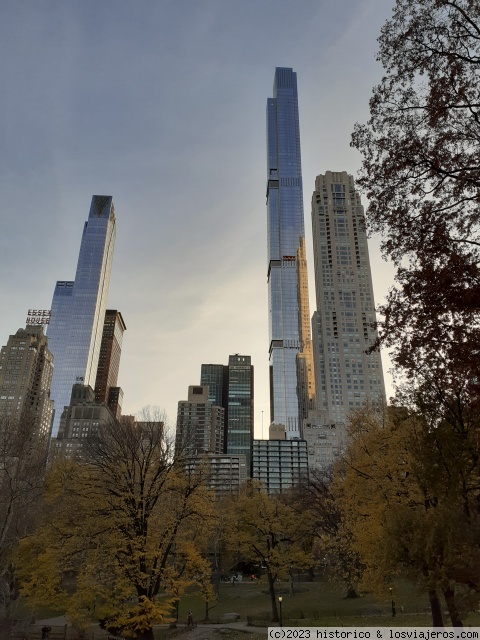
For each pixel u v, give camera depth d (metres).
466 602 14.41
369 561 21.05
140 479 25.31
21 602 37.38
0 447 36.75
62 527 23.62
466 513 16.42
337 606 38.00
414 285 11.99
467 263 11.27
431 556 14.98
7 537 36.00
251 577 73.12
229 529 42.41
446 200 12.55
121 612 21.28
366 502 24.44
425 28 12.42
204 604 49.59
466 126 12.21
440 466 16.53
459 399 16.89
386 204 13.13
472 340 11.08
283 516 41.44
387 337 12.78
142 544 22.59
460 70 11.70
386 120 13.25
